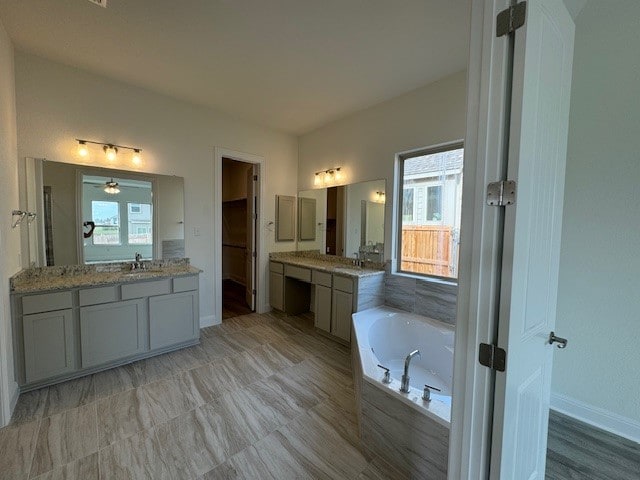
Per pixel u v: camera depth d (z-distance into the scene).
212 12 1.88
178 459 1.56
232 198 6.39
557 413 2.03
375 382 1.65
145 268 3.09
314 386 2.31
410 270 3.06
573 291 1.96
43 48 2.32
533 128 0.92
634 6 1.70
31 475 1.45
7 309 1.94
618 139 1.78
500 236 0.91
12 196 2.15
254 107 3.44
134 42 2.22
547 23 0.98
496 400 0.93
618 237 1.80
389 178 3.15
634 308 1.76
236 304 4.64
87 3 1.81
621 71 1.76
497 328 0.93
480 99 0.93
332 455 1.62
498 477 0.94
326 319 3.28
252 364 2.67
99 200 2.80
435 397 1.54
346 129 3.67
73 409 1.97
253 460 1.57
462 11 1.85
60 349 2.24
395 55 2.34
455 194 2.68
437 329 2.51
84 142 2.69
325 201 4.00
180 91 3.06
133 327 2.61
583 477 1.49
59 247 2.60
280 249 4.38
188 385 2.29
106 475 1.46
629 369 1.78
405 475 1.49
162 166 3.19
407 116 2.98
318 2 1.79
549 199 1.11
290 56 2.38
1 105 1.93
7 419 1.80
